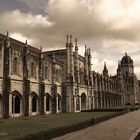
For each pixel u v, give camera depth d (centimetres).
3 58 5434
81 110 9338
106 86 13712
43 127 3656
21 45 6141
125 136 3222
